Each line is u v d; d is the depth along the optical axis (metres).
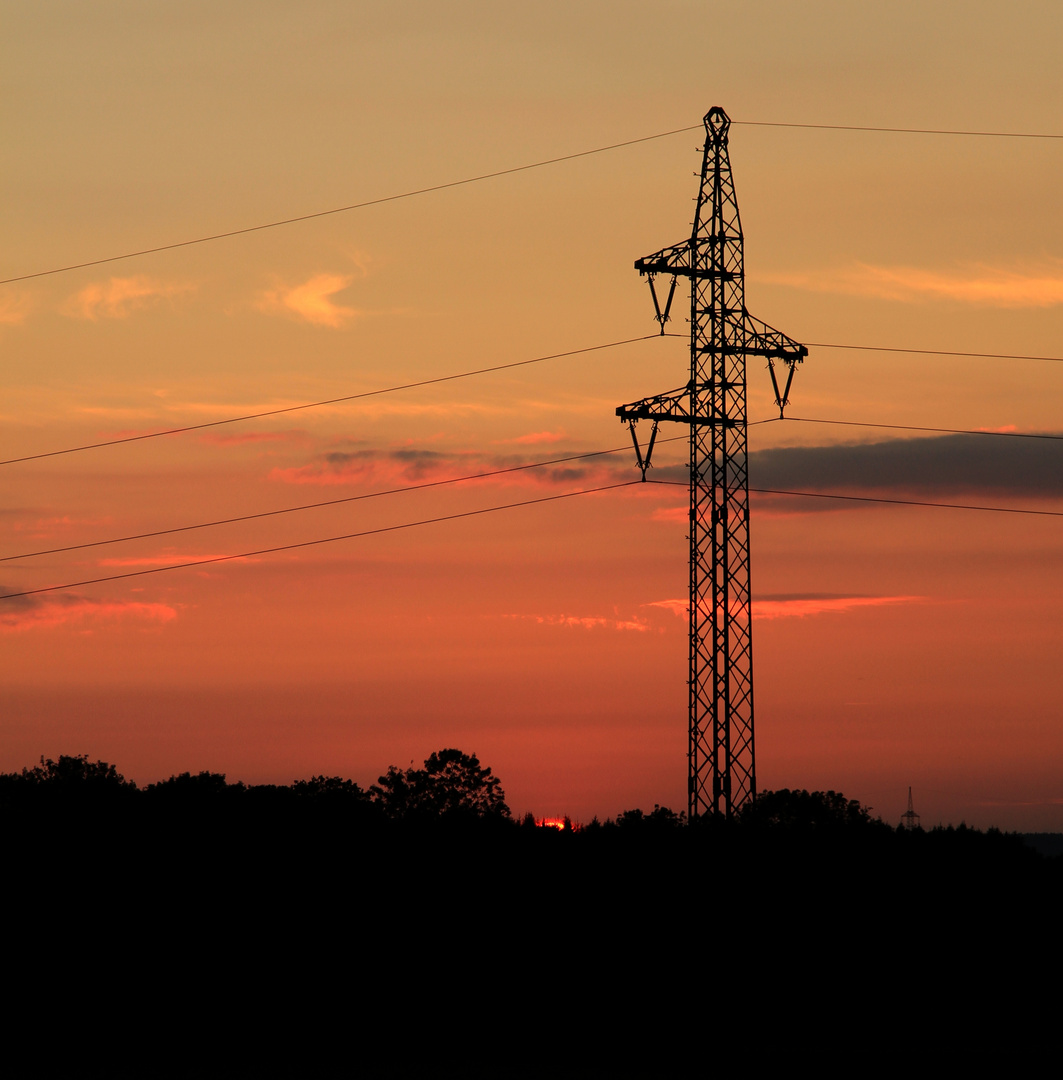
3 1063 86.44
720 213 103.94
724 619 99.44
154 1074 82.50
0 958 109.62
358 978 110.69
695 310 103.50
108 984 106.62
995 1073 80.69
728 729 99.62
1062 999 112.88
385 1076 81.00
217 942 115.12
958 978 118.50
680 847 125.62
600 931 119.88
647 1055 87.75
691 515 101.12
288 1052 90.25
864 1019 103.69
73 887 120.75
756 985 106.94
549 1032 96.94
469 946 118.06
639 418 105.00
